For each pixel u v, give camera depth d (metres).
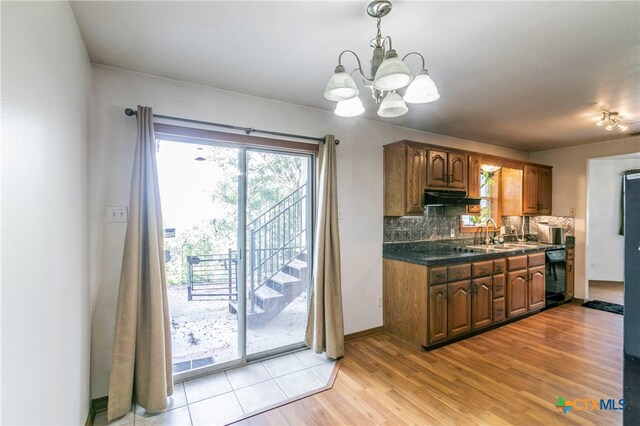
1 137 0.83
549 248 4.21
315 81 2.40
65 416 1.43
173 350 2.51
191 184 2.54
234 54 1.99
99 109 2.10
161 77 2.31
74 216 1.61
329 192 2.90
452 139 4.13
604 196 5.89
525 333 3.42
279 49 1.92
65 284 1.44
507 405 2.12
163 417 2.01
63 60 1.40
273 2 1.47
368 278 3.39
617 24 1.65
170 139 2.42
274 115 2.80
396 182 3.35
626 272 1.54
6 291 0.86
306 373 2.56
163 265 2.15
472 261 3.31
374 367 2.65
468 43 1.84
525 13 1.55
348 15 1.57
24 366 0.98
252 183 2.81
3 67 0.84
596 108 2.98
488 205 4.61
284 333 3.00
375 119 3.38
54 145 1.28
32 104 1.04
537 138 4.21
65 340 1.43
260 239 2.87
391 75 1.29
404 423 1.94
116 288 2.14
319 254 2.85
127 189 2.19
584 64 2.11
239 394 2.26
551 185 4.93
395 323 3.33
